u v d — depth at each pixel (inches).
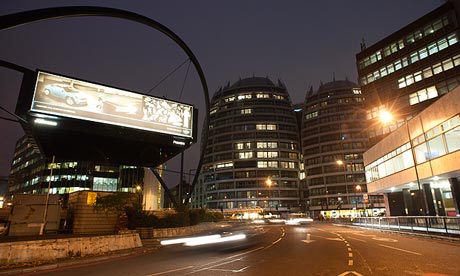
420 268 361.4
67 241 502.3
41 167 3747.5
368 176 1731.1
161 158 1131.9
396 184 1317.7
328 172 4116.6
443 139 957.2
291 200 4394.7
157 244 754.2
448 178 1065.5
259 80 5536.4
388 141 1405.0
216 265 414.9
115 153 1064.8
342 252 526.0
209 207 4557.1
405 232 911.0
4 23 507.8
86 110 804.6
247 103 4931.1
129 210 952.3
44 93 748.0
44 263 431.5
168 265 427.5
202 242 822.5
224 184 4544.8
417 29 1700.3
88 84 826.2
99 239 561.6
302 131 4643.2
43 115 736.3
